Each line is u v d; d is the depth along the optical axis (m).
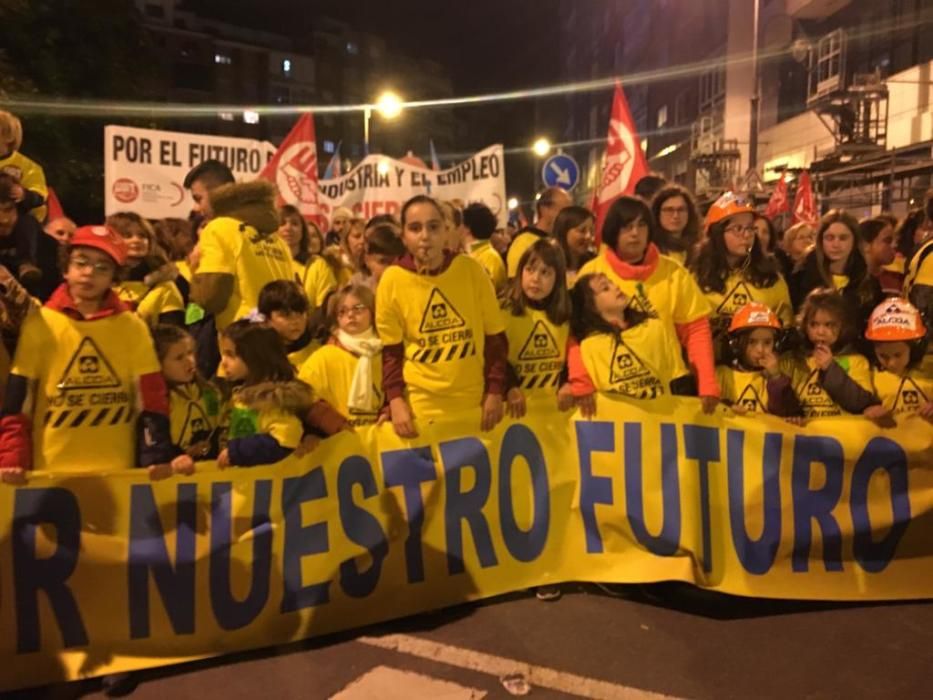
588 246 5.25
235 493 3.66
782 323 4.71
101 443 3.48
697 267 4.78
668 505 4.21
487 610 4.10
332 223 9.38
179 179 7.62
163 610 3.56
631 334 4.27
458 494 4.11
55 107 15.12
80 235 3.38
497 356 4.14
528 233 5.36
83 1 15.91
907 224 6.39
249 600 3.69
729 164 26.61
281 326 4.34
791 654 3.68
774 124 26.28
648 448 4.24
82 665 3.43
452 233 4.38
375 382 4.21
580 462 4.30
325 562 3.83
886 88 18.66
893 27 20.09
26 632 3.38
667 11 40.34
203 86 69.69
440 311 4.00
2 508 3.33
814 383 4.54
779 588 4.16
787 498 4.21
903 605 4.16
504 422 4.21
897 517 4.24
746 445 4.22
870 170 18.30
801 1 24.41
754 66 25.06
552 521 4.30
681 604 4.16
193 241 6.51
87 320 3.42
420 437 4.04
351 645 3.77
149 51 19.03
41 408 3.40
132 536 3.52
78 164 15.58
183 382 3.80
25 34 14.63
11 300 3.74
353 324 4.20
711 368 4.29
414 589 4.02
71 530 3.43
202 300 4.61
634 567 4.23
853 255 4.96
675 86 38.91
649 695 3.34
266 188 4.86
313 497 3.81
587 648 3.73
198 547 3.61
